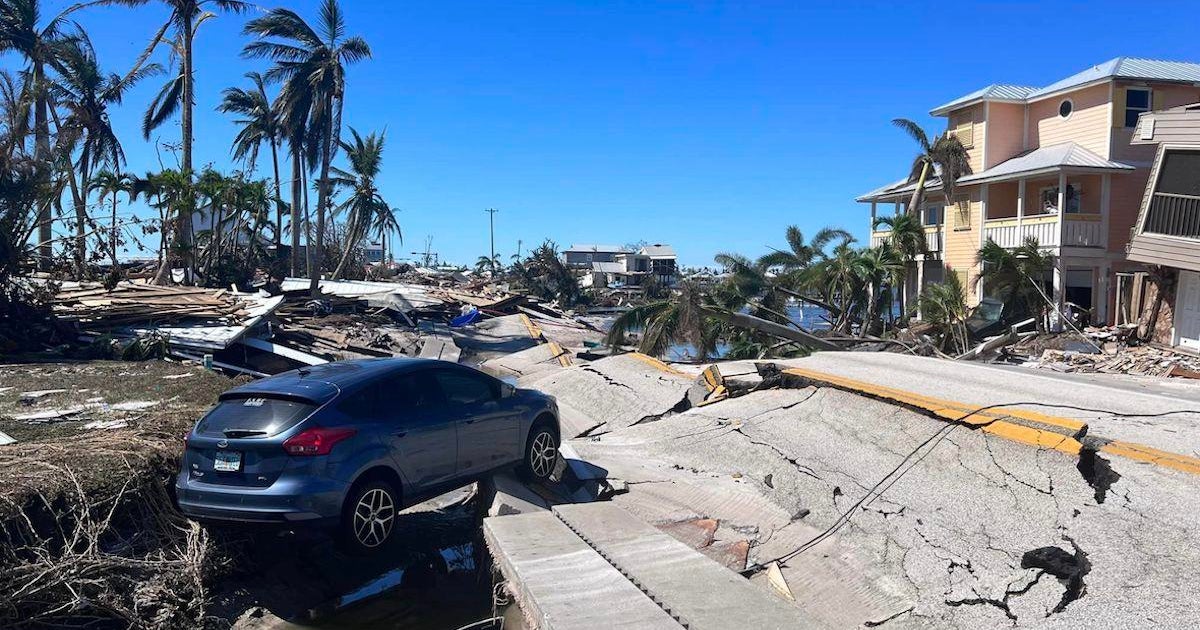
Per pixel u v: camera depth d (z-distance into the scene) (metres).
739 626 5.13
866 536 6.70
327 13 36.62
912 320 30.00
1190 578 4.81
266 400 6.71
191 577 6.36
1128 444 6.73
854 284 29.25
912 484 7.29
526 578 5.87
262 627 6.12
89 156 33.66
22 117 18.45
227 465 6.44
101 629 5.73
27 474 6.64
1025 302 26.12
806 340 23.55
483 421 7.98
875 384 10.14
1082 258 26.23
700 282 27.59
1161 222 20.20
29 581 5.61
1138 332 21.97
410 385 7.46
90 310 18.81
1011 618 5.07
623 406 12.80
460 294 41.16
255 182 33.97
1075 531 5.71
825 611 5.85
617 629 5.03
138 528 6.79
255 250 38.88
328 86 35.84
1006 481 6.73
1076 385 10.15
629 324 26.41
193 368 14.00
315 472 6.35
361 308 32.59
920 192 31.52
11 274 17.83
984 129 30.25
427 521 8.50
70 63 32.69
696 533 7.34
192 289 22.72
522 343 28.64
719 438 9.92
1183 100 26.89
